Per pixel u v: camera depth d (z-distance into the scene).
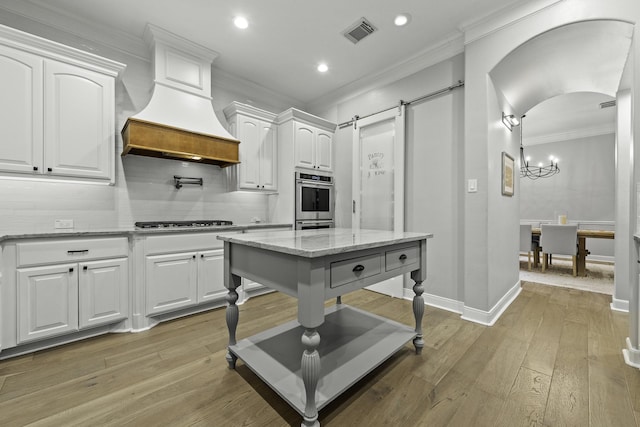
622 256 2.73
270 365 1.52
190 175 3.08
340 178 3.94
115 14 2.36
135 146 2.34
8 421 1.26
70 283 1.99
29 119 1.98
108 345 2.00
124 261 2.23
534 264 4.91
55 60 2.08
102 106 2.28
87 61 2.20
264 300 3.03
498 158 2.67
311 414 1.18
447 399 1.43
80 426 1.24
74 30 2.40
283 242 1.38
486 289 2.42
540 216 6.27
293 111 3.42
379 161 3.43
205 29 2.57
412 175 3.12
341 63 3.16
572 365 1.74
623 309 2.71
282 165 3.59
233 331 1.72
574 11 1.99
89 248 2.08
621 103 2.78
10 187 2.15
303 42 2.77
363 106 3.63
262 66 3.23
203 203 3.19
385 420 1.29
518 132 3.34
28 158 1.98
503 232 2.81
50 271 1.92
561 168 6.04
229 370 1.69
